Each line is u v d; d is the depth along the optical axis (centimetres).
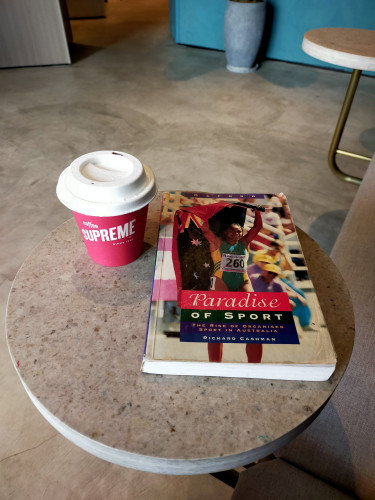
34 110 262
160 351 42
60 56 331
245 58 322
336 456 67
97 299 53
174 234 57
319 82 316
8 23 305
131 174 48
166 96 287
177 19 369
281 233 58
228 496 92
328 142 235
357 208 103
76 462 95
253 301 48
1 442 97
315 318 46
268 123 255
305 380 44
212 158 218
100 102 275
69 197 46
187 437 39
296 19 328
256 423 40
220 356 41
